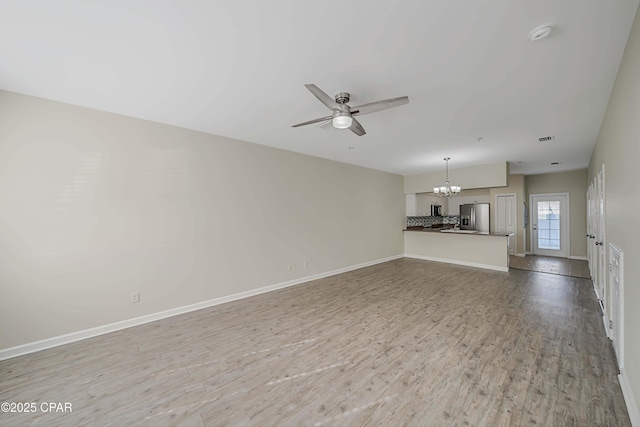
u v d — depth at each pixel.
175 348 2.61
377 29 1.69
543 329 2.91
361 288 4.59
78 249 2.83
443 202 9.34
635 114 1.63
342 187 5.84
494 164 5.89
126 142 3.13
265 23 1.65
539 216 7.66
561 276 5.22
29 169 2.59
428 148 4.61
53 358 2.45
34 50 1.91
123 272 3.10
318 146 4.52
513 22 1.62
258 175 4.38
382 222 6.91
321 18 1.60
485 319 3.21
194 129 3.65
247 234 4.22
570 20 1.60
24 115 2.57
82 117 2.87
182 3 1.49
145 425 1.68
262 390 1.99
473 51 1.92
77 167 2.83
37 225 2.62
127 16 1.59
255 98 2.68
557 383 2.01
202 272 3.72
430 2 1.48
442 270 5.90
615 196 2.35
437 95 2.60
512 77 2.27
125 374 2.20
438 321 3.17
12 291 2.50
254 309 3.65
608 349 2.48
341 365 2.29
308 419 1.70
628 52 1.77
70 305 2.78
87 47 1.88
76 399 1.92
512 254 7.53
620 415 1.69
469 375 2.12
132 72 2.21
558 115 3.08
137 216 3.20
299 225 4.97
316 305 3.78
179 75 2.26
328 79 2.31
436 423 1.65
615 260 2.35
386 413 1.74
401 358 2.38
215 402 1.87
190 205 3.62
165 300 3.40
